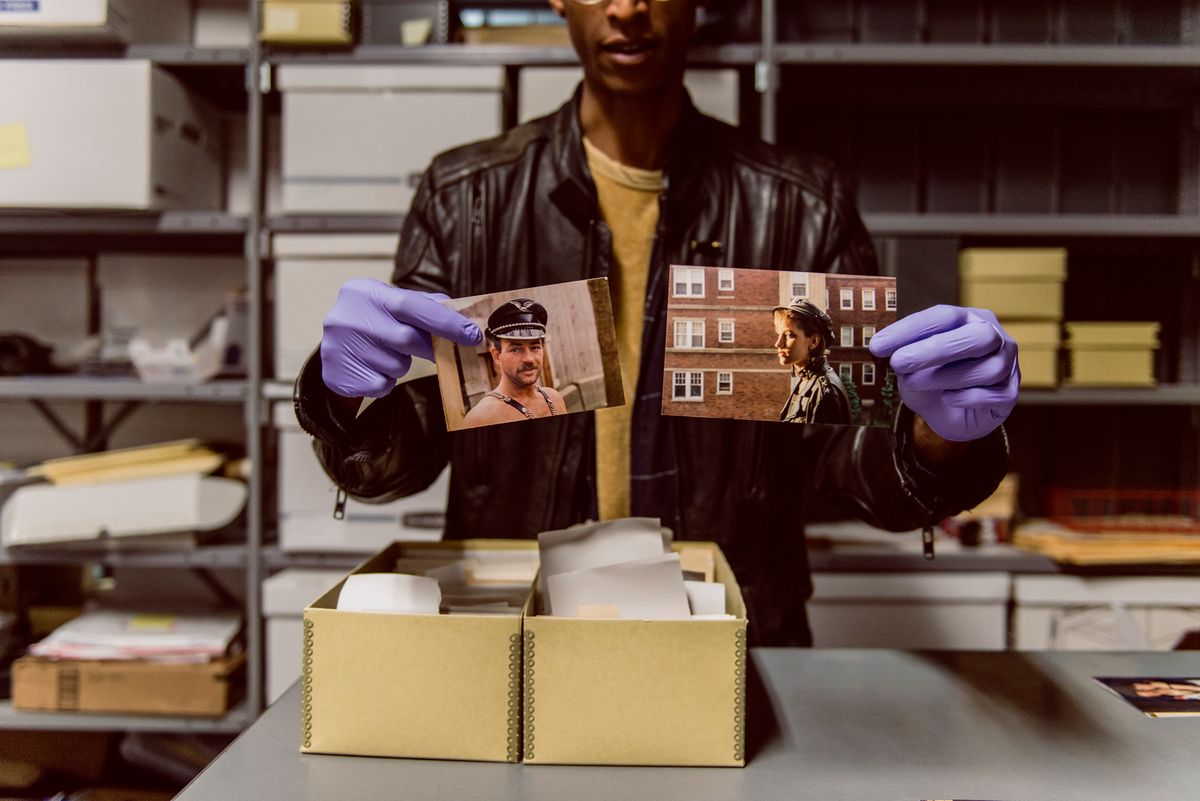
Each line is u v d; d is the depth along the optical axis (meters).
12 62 1.57
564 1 0.98
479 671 0.55
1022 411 1.88
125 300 1.95
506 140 1.07
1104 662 0.75
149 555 1.65
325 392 0.65
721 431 0.97
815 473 0.93
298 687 0.70
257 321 1.65
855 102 1.81
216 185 1.91
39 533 1.59
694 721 0.54
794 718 0.62
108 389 1.65
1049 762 0.56
